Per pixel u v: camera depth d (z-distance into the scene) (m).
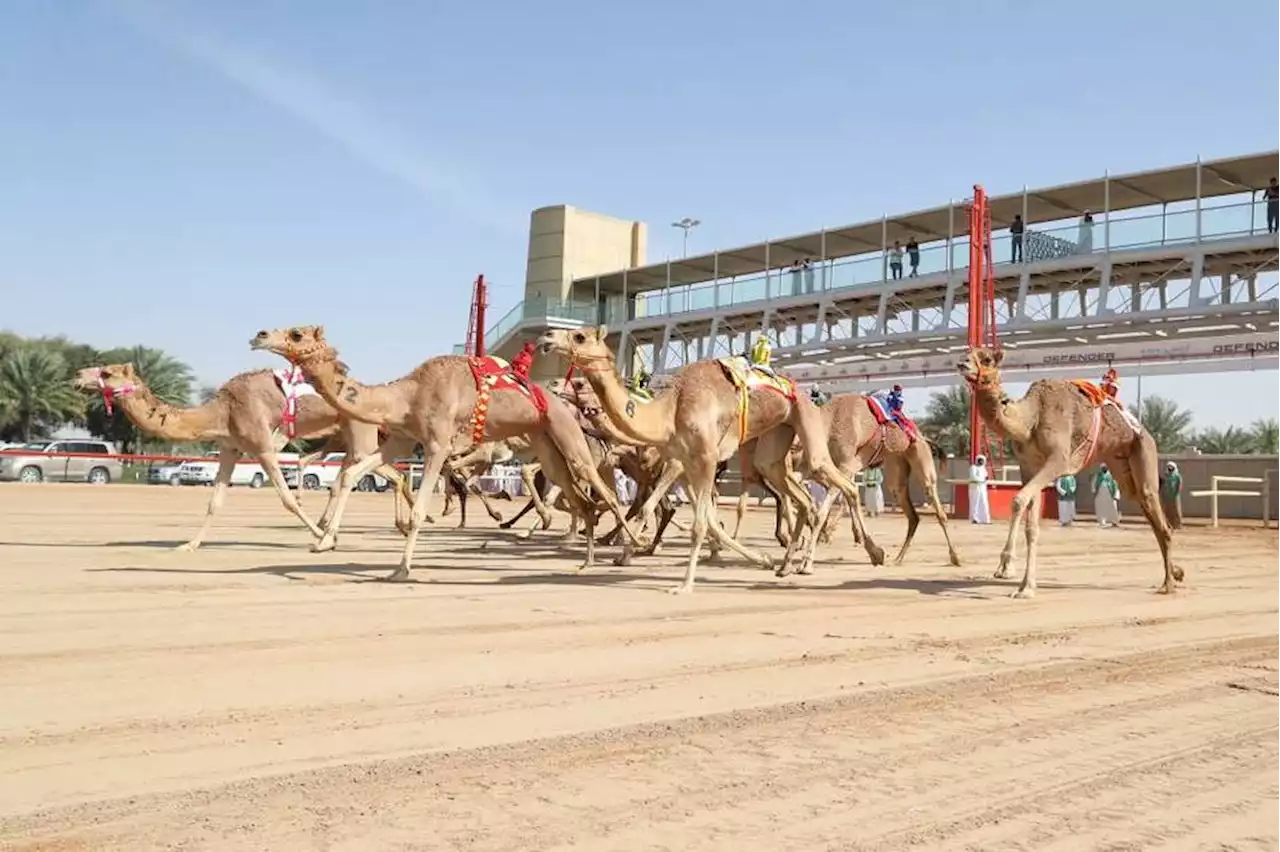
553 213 51.75
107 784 4.56
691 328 44.06
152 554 14.20
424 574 12.70
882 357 37.91
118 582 11.07
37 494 33.31
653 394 16.95
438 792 4.59
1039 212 35.44
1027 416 12.34
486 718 5.82
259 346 11.37
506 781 4.77
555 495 21.52
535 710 6.03
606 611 9.90
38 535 17.42
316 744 5.22
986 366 12.05
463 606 9.98
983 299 32.44
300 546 16.23
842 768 5.13
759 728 5.82
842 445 15.56
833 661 7.74
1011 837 4.25
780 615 9.95
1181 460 37.22
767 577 13.45
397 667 7.04
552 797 4.57
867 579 13.48
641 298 49.94
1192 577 14.98
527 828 4.18
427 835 4.08
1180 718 6.35
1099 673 7.66
